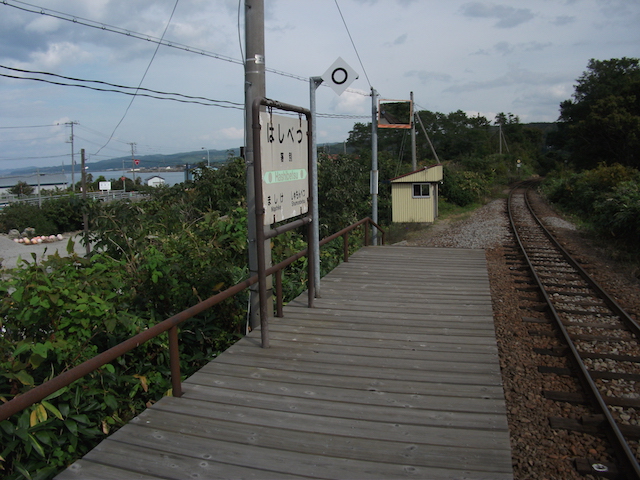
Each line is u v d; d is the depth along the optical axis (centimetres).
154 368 429
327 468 250
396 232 1759
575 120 4953
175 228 760
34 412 290
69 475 241
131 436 278
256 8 460
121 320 379
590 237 1454
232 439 276
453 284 656
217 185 1344
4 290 374
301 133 472
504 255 1154
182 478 240
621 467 326
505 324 638
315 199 527
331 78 505
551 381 466
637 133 3344
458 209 2611
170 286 501
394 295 596
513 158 6134
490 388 341
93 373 357
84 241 652
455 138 5916
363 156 2805
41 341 355
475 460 256
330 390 338
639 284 878
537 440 364
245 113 468
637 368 498
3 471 300
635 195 1355
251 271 474
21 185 5919
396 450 266
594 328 625
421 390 338
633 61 4888
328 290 624
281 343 430
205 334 503
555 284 850
